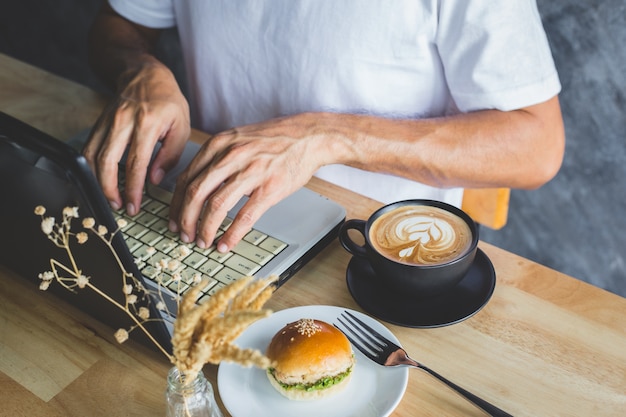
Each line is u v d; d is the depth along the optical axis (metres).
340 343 0.72
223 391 0.71
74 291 0.78
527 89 1.06
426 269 0.77
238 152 0.95
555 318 0.81
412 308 0.82
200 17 1.25
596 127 1.90
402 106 1.19
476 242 0.81
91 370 0.78
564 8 1.80
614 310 0.82
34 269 0.81
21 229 0.72
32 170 0.61
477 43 1.05
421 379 0.75
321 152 1.01
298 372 0.69
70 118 1.23
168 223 0.95
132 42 1.36
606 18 1.76
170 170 1.07
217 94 1.33
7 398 0.75
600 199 1.98
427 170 1.06
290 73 1.21
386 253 0.81
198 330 0.54
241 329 0.54
